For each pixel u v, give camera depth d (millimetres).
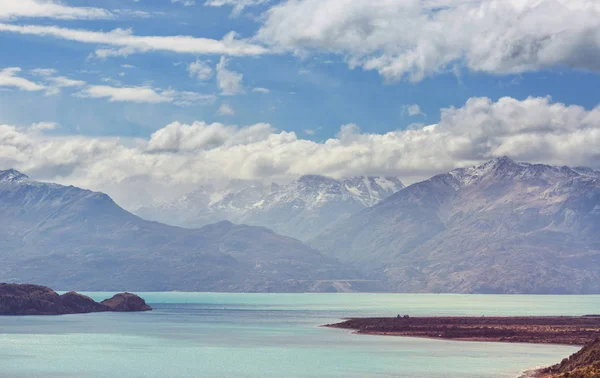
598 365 166875
